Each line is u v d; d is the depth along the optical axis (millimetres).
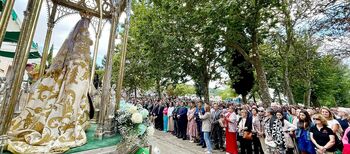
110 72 3811
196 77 19578
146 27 17016
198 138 10023
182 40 16156
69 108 3117
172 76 18672
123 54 4207
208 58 18734
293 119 6863
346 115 5660
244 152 7551
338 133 5027
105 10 4637
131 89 29031
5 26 2205
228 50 18141
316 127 4914
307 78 16734
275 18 12797
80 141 3023
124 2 4477
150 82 27562
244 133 7246
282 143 5848
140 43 19844
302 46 15031
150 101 17297
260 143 7230
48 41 4457
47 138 2764
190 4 11805
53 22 4480
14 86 2316
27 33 2398
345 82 27922
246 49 14312
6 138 2299
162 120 14383
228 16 10789
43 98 3209
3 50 7902
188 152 8188
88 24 3881
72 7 4570
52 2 4465
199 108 9977
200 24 12172
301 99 25844
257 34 13391
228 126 7887
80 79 3389
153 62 17812
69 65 3408
